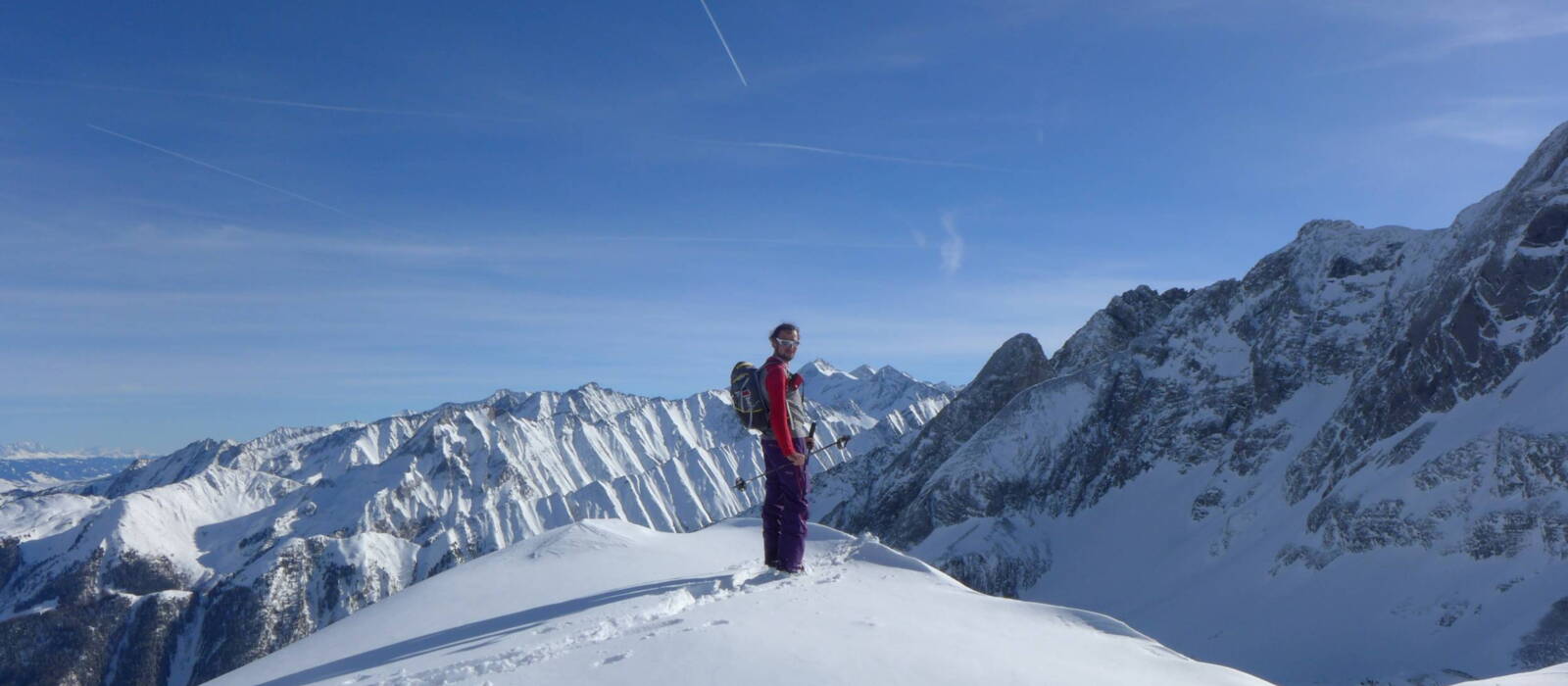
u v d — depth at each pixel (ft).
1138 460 347.56
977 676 14.10
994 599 21.08
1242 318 372.58
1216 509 301.02
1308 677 181.37
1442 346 244.83
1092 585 293.23
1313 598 214.48
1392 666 170.50
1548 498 180.34
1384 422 252.21
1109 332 427.33
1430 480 211.20
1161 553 294.25
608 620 17.44
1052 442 364.38
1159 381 369.50
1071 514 341.41
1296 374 332.19
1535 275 229.25
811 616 17.48
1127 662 16.11
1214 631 223.71
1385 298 326.65
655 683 13.43
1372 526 217.15
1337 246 361.30
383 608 21.90
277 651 19.99
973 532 331.16
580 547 26.78
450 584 23.53
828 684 13.41
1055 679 14.24
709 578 22.40
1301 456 279.28
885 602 19.61
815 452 23.85
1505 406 213.87
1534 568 172.04
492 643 17.01
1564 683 14.17
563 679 13.67
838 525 410.52
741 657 14.48
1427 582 192.03
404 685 14.49
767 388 23.04
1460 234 304.50
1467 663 159.12
